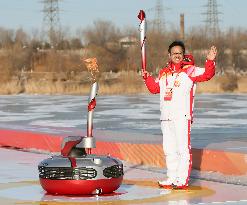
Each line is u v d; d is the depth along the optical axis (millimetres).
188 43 75250
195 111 28578
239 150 11250
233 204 7938
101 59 76438
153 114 26594
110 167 8281
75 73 65938
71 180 8148
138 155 12508
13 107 32812
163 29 75062
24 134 15578
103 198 8242
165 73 9062
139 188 9125
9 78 60562
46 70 71062
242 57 85438
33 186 9266
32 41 87688
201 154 11188
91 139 8328
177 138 8930
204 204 7922
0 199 8242
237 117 24594
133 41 70812
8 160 12844
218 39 82000
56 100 40812
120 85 53281
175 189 9000
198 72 8875
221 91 56594
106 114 26656
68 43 90438
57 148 14531
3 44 82625
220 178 10234
